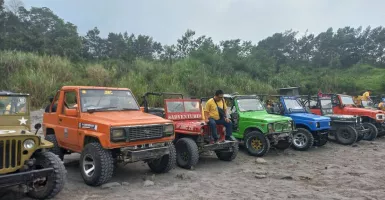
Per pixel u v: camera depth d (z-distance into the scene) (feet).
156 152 21.30
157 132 21.59
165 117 27.43
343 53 208.03
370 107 52.06
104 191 19.21
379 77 146.41
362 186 21.42
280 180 22.91
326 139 37.27
